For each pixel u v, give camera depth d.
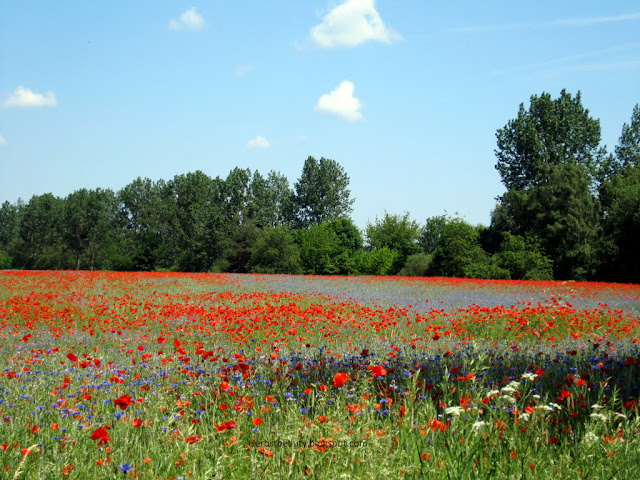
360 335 11.07
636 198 43.94
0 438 4.54
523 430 4.03
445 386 5.04
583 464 3.68
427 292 23.47
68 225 98.62
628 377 5.95
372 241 80.19
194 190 93.81
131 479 3.58
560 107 67.25
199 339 10.77
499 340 10.56
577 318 12.96
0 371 7.32
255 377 6.16
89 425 4.72
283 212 95.25
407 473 3.48
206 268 81.81
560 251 48.03
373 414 4.63
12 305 15.66
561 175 52.44
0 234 120.06
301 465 3.56
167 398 5.71
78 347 10.01
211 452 3.99
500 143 69.06
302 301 18.62
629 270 44.19
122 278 31.17
